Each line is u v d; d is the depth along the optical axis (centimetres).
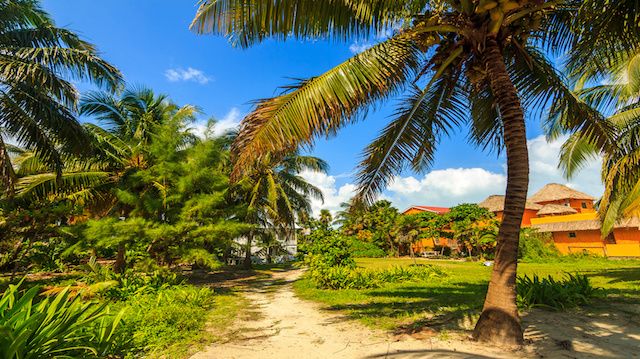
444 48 542
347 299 994
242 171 467
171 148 1277
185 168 1258
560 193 3812
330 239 1888
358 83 473
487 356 434
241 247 2569
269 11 450
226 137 1962
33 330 305
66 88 968
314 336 588
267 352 501
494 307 493
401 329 598
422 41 529
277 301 1022
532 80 631
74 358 325
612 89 1112
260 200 2395
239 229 1346
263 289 1378
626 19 439
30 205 1124
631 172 934
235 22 470
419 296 1010
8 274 1552
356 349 498
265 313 827
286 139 460
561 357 426
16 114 897
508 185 509
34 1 1002
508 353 447
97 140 1355
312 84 475
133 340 497
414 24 512
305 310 859
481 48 506
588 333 532
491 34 485
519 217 496
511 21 488
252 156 454
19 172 1492
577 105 609
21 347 286
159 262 1384
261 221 2628
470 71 551
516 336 470
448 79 649
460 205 3572
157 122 1526
